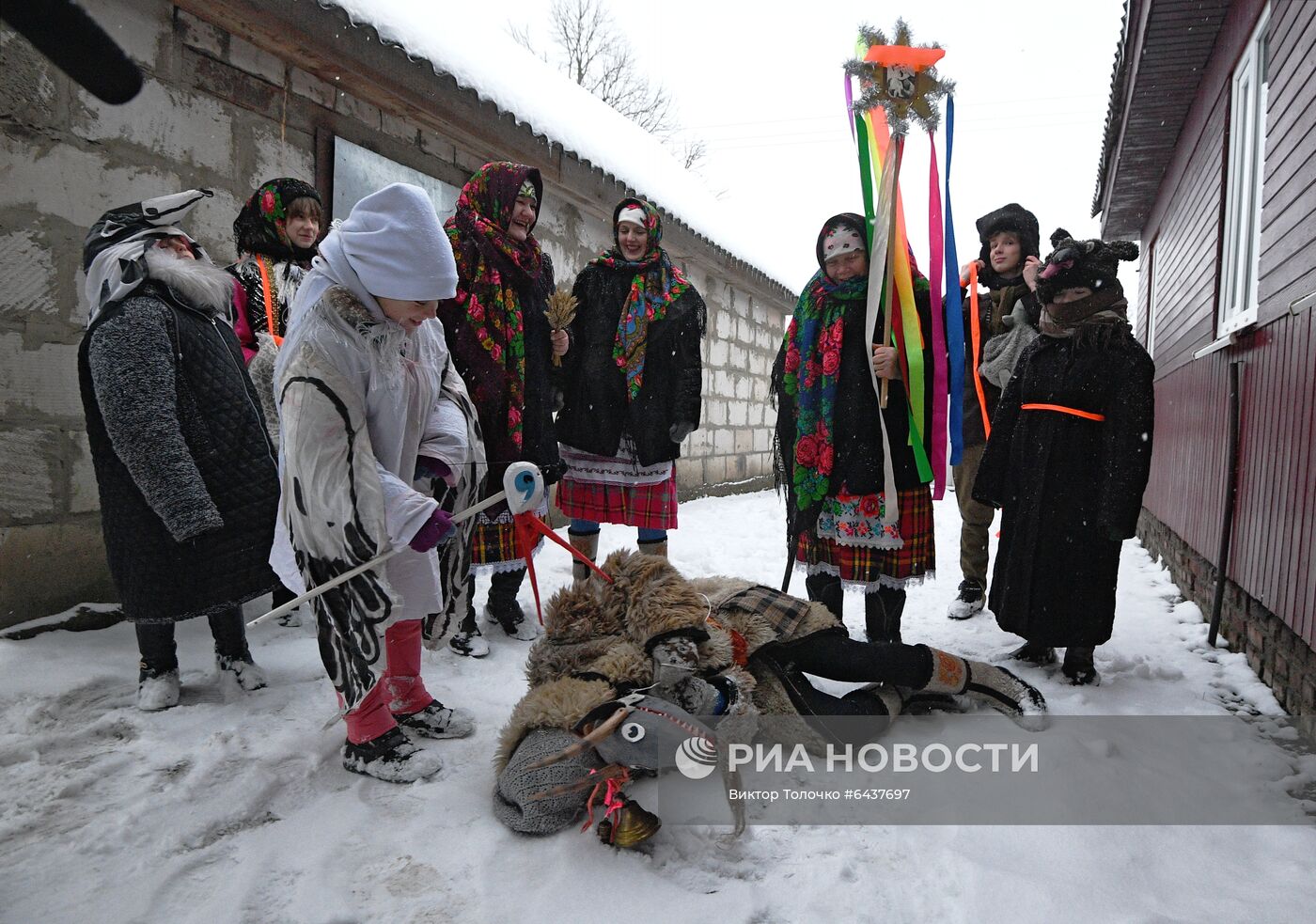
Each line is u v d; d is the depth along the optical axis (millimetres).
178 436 2594
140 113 3658
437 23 5480
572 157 6312
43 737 2516
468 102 5188
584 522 4121
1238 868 2010
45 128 3334
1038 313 4246
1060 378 3271
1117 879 1951
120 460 2578
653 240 4082
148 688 2775
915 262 3486
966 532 4355
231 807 2172
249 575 2830
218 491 2764
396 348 2268
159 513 2559
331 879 1905
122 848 1998
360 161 4848
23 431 3303
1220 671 3492
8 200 3229
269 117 4273
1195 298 6160
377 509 2133
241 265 3512
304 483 2105
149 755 2455
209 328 2861
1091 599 3189
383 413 2277
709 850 2041
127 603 2701
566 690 2107
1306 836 2145
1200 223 6098
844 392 3336
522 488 2264
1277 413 3400
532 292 3697
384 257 2113
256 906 1813
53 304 3381
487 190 3598
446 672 3248
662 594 2275
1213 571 4395
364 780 2365
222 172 4047
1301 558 2939
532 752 2055
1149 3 5141
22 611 3314
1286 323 3393
